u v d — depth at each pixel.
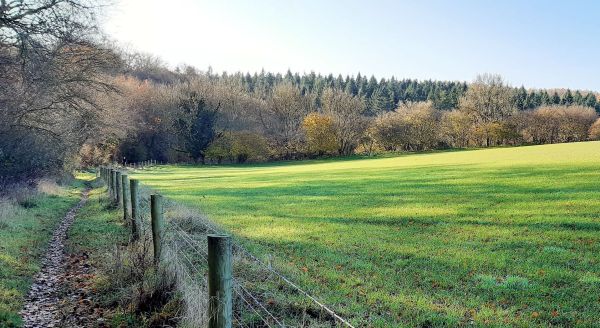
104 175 36.81
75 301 8.21
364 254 11.36
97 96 30.73
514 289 8.41
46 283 9.36
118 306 7.73
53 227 15.98
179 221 13.51
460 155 62.34
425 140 106.06
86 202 24.70
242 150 97.94
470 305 7.70
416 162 52.34
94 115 30.88
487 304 7.71
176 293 7.44
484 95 106.31
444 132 108.38
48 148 26.77
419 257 10.94
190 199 25.59
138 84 97.12
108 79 30.52
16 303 7.84
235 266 9.17
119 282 8.47
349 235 13.73
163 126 97.25
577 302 7.70
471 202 19.06
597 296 7.89
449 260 10.56
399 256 11.11
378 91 157.75
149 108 93.50
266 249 12.02
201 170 71.94
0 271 9.32
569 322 6.95
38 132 25.02
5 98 20.58
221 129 102.12
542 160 39.59
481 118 106.94
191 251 10.55
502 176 28.44
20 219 15.34
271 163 96.31
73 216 19.22
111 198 21.69
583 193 19.11
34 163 26.25
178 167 84.44
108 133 41.78
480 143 110.94
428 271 9.76
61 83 24.00
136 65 126.38
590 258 10.23
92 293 8.59
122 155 88.50
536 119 110.75
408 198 21.55
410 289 8.60
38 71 20.50
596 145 62.72
